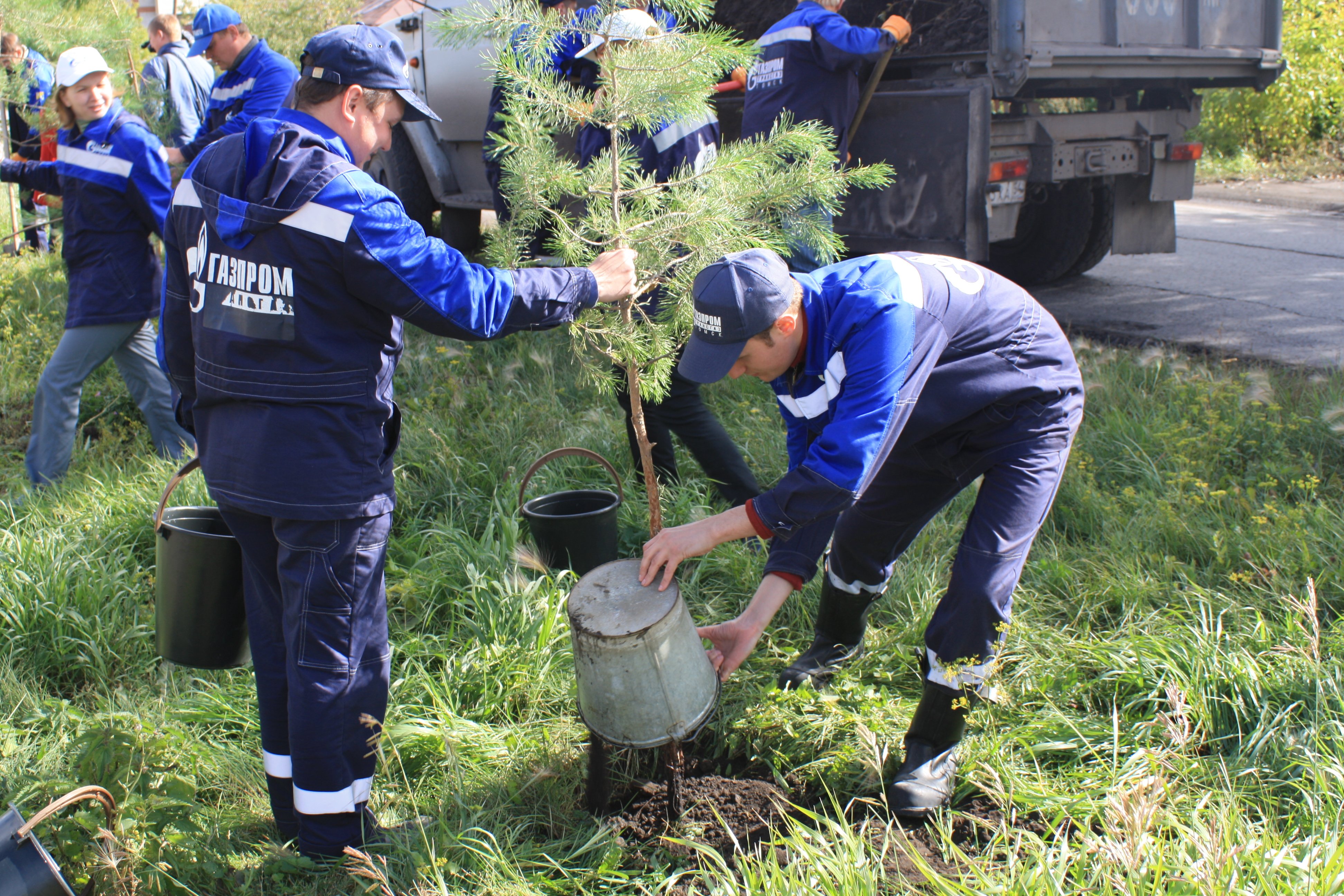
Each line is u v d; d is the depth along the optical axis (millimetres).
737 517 2098
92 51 3984
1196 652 2691
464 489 4152
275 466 1993
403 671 2975
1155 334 6051
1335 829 2059
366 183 1928
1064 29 5094
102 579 3355
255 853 2301
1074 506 3773
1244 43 6238
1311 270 7672
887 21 4754
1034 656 2844
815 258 2885
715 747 2715
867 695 2744
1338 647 2670
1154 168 6367
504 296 2041
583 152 3514
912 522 2701
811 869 2033
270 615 2236
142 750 2279
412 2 2541
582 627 2092
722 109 5891
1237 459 4012
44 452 4289
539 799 2480
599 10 2428
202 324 2021
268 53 4738
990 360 2285
